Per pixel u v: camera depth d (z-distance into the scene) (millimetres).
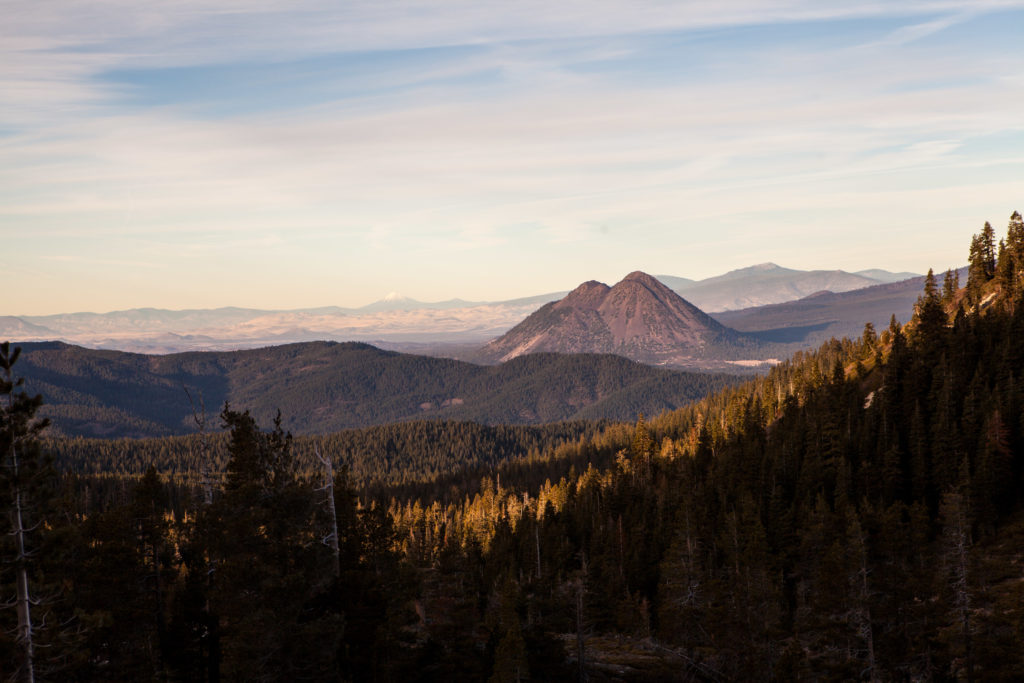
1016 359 107500
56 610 32656
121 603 40375
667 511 106062
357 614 41656
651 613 82375
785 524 88312
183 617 42000
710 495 105750
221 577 36906
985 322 122438
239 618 35812
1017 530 76125
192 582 42406
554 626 56594
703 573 67125
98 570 40188
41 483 28797
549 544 107812
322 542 39625
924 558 65875
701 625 61156
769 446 117750
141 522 43125
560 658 53219
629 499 119938
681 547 70312
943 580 56844
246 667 35438
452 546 59688
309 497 39219
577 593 56375
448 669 47250
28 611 29172
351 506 46469
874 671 53562
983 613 54094
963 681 52062
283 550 37375
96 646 38594
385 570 47062
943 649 52312
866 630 54625
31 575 29562
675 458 139500
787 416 130500
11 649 28703
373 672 42250
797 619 66125
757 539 73750
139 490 43000
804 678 53031
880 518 76000
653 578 89438
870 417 108500
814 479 99562
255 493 38000
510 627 45062
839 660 56250
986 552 72812
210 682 41781
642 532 99000
